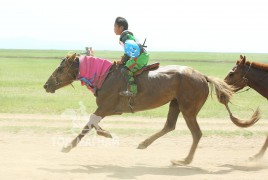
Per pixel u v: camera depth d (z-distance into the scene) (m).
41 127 14.82
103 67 10.12
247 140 13.72
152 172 9.25
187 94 10.02
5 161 9.84
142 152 11.57
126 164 10.02
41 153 11.00
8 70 48.84
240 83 11.42
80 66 10.15
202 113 20.12
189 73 10.12
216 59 106.75
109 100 9.99
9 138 13.04
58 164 9.72
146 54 10.01
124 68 9.85
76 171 9.02
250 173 9.41
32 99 23.52
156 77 10.00
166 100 10.11
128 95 9.73
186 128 16.02
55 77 10.33
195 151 11.20
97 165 9.79
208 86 10.44
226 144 13.06
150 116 18.73
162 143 12.95
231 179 8.68
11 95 25.17
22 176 8.30
